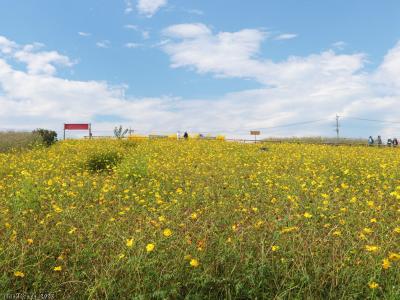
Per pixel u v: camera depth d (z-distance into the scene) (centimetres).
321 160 1566
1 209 749
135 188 1025
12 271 465
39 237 594
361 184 1076
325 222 670
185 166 1392
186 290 424
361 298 414
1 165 1405
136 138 2773
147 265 442
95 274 453
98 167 1540
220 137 3400
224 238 541
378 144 3328
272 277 442
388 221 683
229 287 424
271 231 564
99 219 694
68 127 3275
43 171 1281
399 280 424
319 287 422
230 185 1015
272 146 2353
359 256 486
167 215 714
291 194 879
